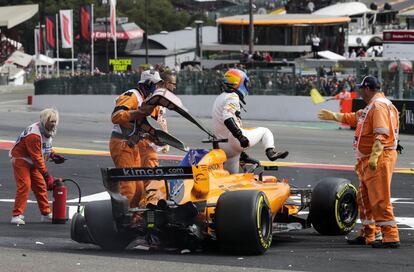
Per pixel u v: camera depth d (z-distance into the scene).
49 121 27.69
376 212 23.03
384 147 22.81
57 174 41.41
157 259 20.91
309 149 55.84
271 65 112.38
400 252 22.45
